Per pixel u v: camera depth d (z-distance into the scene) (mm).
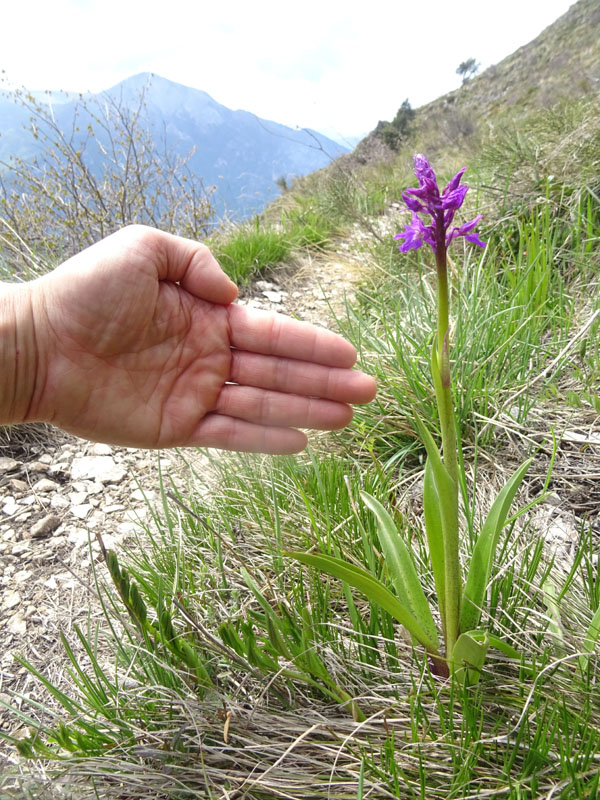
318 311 903
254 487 442
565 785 214
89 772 255
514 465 445
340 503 399
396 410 504
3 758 279
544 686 256
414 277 781
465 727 243
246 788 246
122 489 550
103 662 357
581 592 313
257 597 279
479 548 263
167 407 323
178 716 279
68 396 309
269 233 1200
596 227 685
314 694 292
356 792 238
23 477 575
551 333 601
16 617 409
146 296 292
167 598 342
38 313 289
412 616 264
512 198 808
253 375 319
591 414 467
